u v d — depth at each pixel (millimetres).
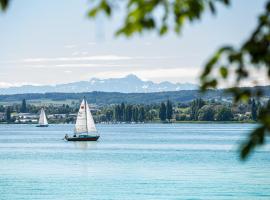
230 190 91688
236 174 113875
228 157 158250
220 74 9070
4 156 169750
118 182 102812
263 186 95938
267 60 8883
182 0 9375
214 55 9023
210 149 194375
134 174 116000
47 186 97812
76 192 91062
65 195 88250
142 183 101000
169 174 115250
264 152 171125
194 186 96438
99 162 146750
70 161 150500
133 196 86688
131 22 9023
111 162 146375
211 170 122438
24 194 89375
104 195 87875
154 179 106625
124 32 9039
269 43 8930
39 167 133375
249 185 97125
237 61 8898
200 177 109125
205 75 9109
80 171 123438
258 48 8867
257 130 8812
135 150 192000
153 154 173250
